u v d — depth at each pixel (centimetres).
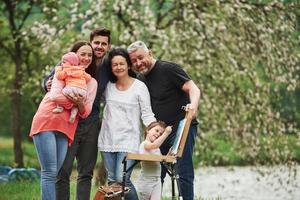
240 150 2230
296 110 2330
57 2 2164
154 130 1102
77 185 1155
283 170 2361
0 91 3108
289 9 2166
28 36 2331
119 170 1134
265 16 2144
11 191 1789
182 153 1177
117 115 1138
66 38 2252
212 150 2309
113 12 2134
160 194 1127
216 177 2855
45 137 1085
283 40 2158
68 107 1094
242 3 2156
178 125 1189
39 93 2566
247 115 2173
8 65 3066
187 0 2117
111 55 1144
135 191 1127
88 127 1145
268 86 2166
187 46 2148
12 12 2548
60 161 1105
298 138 2188
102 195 1082
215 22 2111
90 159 1153
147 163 1120
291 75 2162
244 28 2130
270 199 2273
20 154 2645
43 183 1091
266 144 2164
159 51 2150
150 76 1196
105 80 1159
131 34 2133
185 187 1191
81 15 2059
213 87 2164
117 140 1133
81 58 1121
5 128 5769
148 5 2103
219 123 2192
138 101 1145
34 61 2902
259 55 2150
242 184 2664
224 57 2148
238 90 2169
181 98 1196
